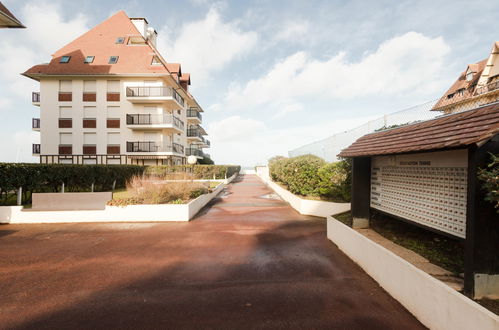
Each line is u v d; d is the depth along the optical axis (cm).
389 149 387
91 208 793
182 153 2792
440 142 283
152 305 310
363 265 412
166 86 2280
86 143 2300
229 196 1384
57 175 983
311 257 475
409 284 292
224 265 438
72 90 2302
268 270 415
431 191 358
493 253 238
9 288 357
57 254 498
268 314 289
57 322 276
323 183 889
